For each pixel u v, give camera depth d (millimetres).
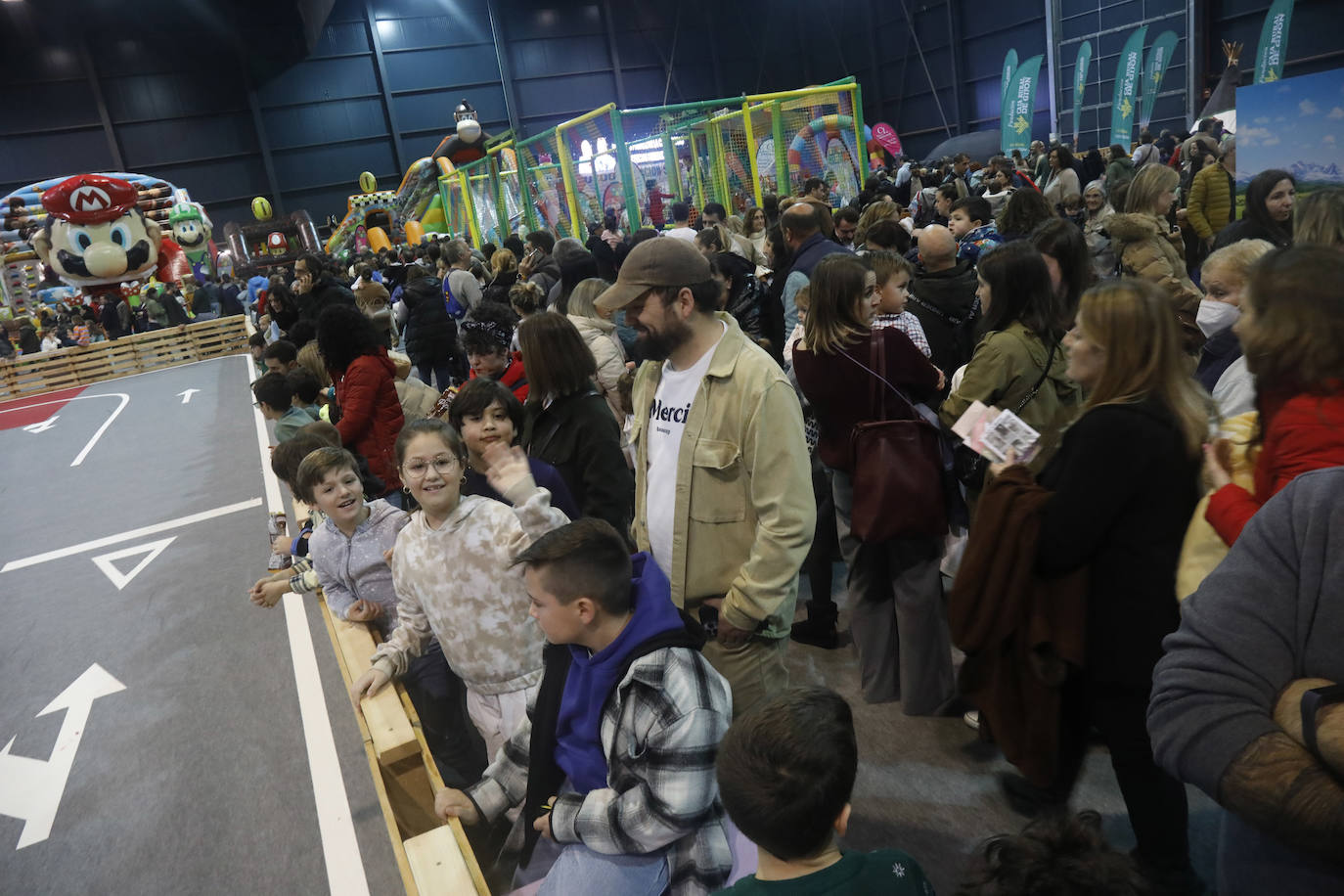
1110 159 10516
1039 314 3070
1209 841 2678
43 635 6066
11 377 18234
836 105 13906
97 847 3672
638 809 1895
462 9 33500
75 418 14695
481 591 2740
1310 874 1124
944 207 8172
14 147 29359
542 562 1896
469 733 3801
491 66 34156
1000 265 3070
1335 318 1392
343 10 32438
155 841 3656
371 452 4941
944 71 29859
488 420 3174
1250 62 20594
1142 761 2250
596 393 3322
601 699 1966
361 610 3322
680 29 35500
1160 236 4348
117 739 4504
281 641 5312
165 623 5883
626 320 2555
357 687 2828
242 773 4043
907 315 4016
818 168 13844
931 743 3340
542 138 14180
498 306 4906
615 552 1923
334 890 3256
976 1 28203
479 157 26141
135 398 15695
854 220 6832
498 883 2926
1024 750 2383
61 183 22500
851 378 3215
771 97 13297
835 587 4836
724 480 2500
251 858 3477
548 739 2135
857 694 3752
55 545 8156
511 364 4625
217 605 6027
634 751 1921
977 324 4164
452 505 2768
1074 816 1334
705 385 2492
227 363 18203
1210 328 3154
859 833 2932
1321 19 19484
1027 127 22844
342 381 5012
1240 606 1139
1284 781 1018
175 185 31562
